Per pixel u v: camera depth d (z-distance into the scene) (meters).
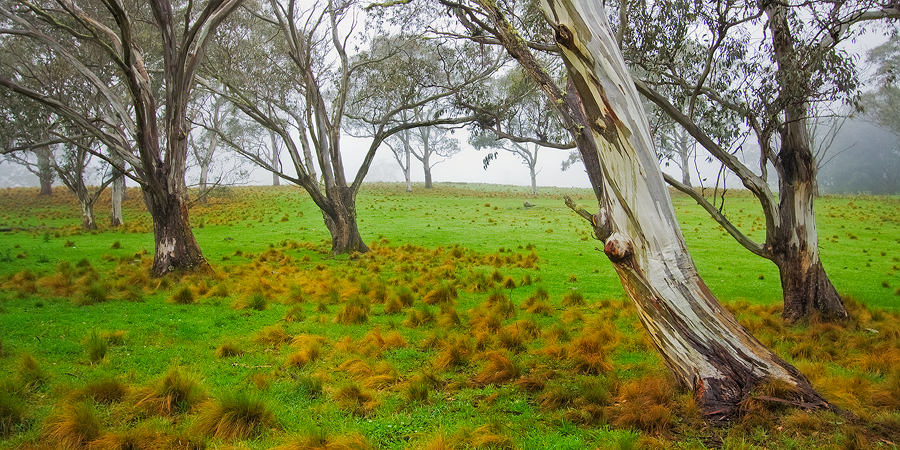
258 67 16.70
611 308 9.05
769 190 8.35
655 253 4.48
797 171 8.62
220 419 4.08
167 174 12.19
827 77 7.52
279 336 6.86
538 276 13.09
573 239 19.92
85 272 11.25
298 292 9.64
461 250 16.48
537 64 5.34
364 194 38.50
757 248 8.84
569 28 4.37
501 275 12.23
